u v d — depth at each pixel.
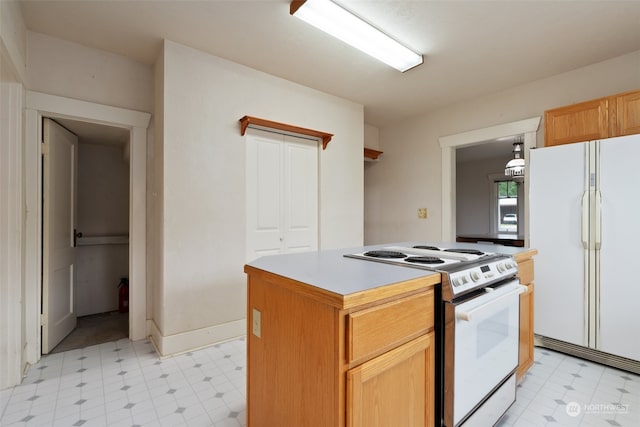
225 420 1.61
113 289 3.54
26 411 1.67
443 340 1.26
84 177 3.45
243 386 1.93
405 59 2.55
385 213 4.50
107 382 1.97
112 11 2.01
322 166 3.32
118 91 2.56
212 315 2.56
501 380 1.57
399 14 2.03
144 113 2.66
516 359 1.71
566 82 2.87
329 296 0.96
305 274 1.21
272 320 1.27
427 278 1.20
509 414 1.68
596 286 2.26
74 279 2.94
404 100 3.58
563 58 2.62
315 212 3.32
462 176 7.37
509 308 1.62
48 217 2.43
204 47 2.46
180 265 2.41
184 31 2.25
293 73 2.90
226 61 2.64
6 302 1.92
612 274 2.19
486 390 1.45
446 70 2.84
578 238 2.34
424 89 3.28
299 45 2.44
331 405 0.97
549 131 2.63
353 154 3.61
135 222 2.65
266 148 2.94
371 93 3.36
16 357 1.94
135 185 2.65
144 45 2.42
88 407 1.71
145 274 2.70
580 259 2.34
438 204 3.87
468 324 1.30
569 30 2.22
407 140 4.22
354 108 3.61
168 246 2.35
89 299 3.40
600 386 1.96
